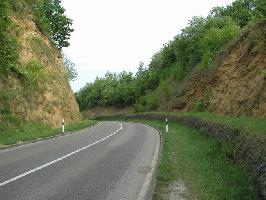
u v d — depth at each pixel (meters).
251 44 36.75
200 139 25.11
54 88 43.62
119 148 21.05
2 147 20.45
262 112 25.55
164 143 23.73
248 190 10.66
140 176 12.97
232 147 15.70
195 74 57.41
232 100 34.72
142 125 47.69
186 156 18.11
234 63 40.19
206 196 10.51
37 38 45.12
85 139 26.48
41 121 35.69
